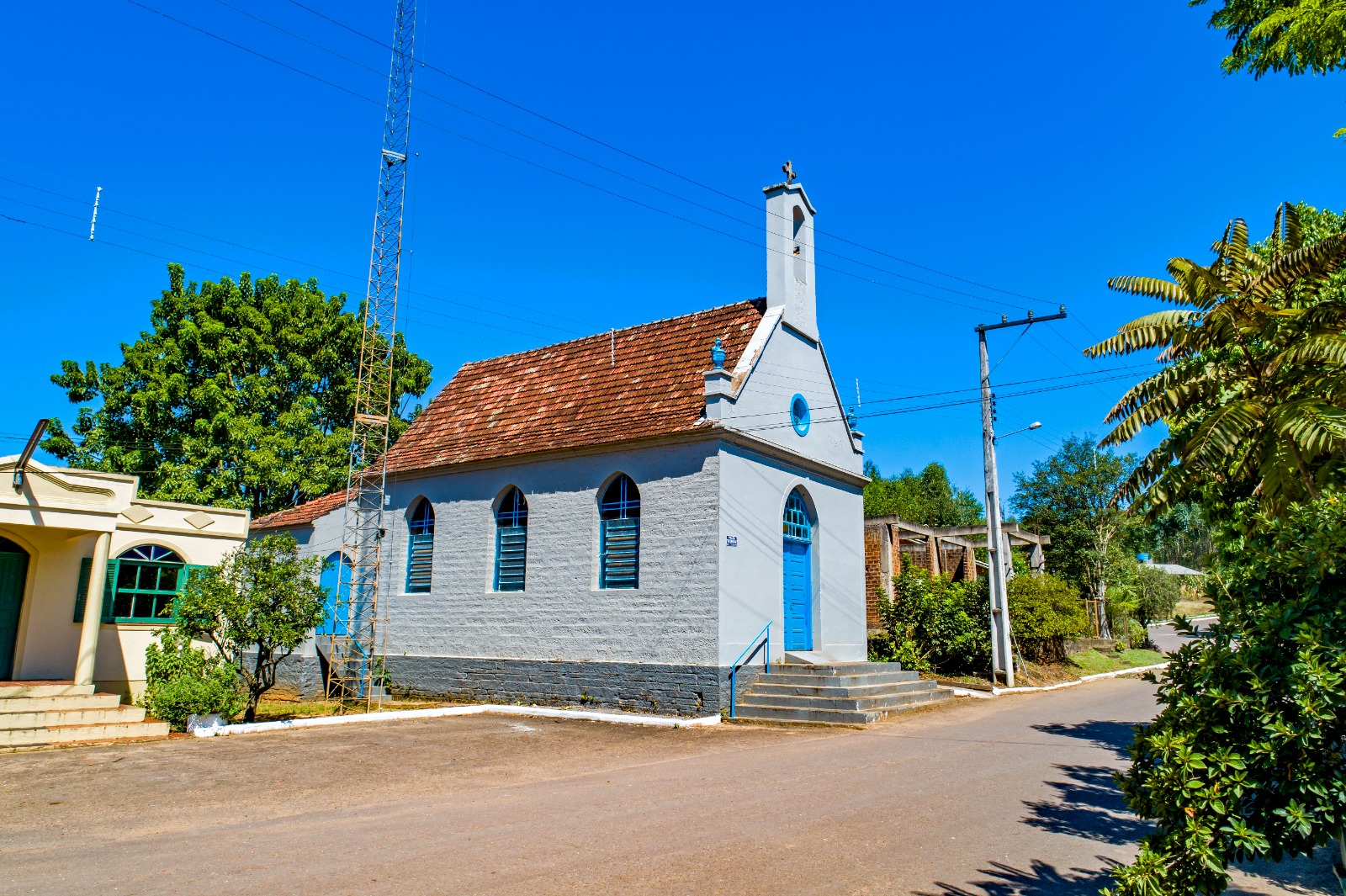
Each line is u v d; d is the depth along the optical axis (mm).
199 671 15781
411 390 37844
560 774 11328
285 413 33125
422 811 9102
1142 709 18609
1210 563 6258
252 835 8086
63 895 6344
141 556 17250
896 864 7188
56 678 15938
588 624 18625
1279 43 9773
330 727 15797
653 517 18172
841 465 22109
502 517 20938
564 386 22188
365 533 22906
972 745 13523
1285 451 10547
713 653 16859
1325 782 4676
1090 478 41312
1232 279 11789
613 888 6555
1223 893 6805
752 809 9070
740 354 19453
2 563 15969
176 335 33750
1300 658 4785
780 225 20469
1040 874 6992
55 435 32094
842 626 21281
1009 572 31609
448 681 20625
